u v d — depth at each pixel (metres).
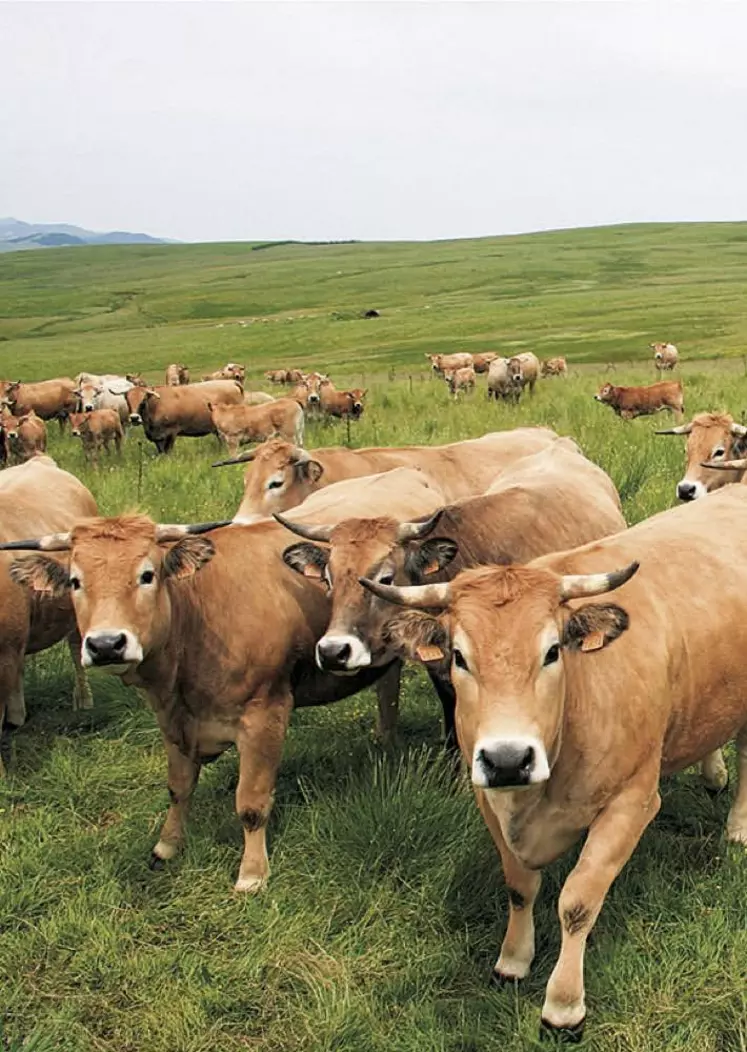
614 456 14.33
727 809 6.48
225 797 7.07
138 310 96.88
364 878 5.94
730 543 5.97
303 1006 5.11
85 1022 5.13
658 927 5.34
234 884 6.16
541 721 4.54
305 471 11.35
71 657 9.50
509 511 7.62
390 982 5.23
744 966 5.02
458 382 33.28
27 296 115.38
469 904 5.74
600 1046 4.70
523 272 111.69
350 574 6.50
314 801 6.67
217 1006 5.16
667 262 114.19
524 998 5.04
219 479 16.08
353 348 58.25
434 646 4.89
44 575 6.21
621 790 4.97
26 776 7.63
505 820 4.97
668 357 37.06
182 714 6.45
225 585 6.45
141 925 5.80
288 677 6.57
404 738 7.87
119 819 7.00
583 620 4.66
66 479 9.95
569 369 41.81
